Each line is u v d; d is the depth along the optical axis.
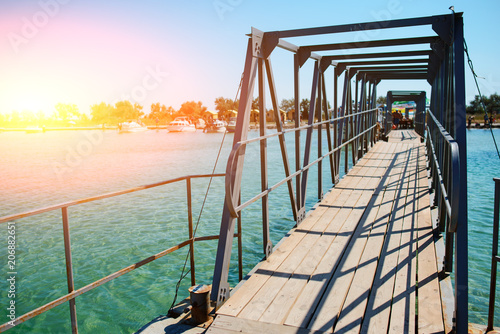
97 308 4.92
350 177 8.40
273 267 3.77
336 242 4.42
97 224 9.12
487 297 4.68
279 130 4.47
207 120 94.50
